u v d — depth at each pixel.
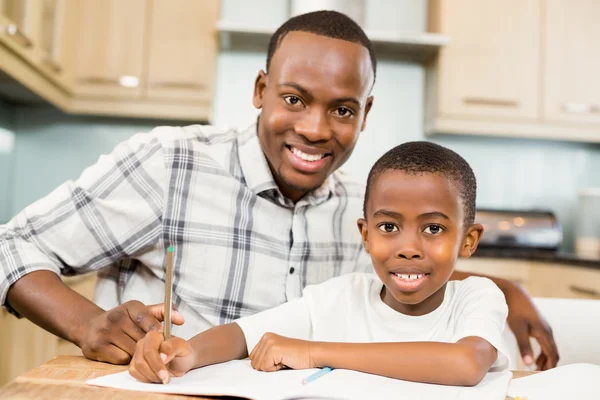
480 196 2.80
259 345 0.64
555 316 1.00
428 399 0.50
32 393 0.48
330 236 1.03
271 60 0.90
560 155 2.83
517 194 2.81
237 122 2.72
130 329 0.67
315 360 0.61
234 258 0.97
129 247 0.96
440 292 0.75
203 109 2.47
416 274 0.69
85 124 2.67
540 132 2.56
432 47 2.55
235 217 0.98
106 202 0.93
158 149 0.97
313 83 0.83
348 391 0.51
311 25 0.85
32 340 1.61
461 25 2.56
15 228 0.92
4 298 0.82
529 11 2.57
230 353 0.69
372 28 2.78
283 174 0.91
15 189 2.63
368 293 0.80
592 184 2.83
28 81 2.01
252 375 0.58
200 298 0.96
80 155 2.65
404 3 2.79
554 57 2.56
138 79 2.44
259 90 1.00
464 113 2.54
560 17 2.58
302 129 0.85
